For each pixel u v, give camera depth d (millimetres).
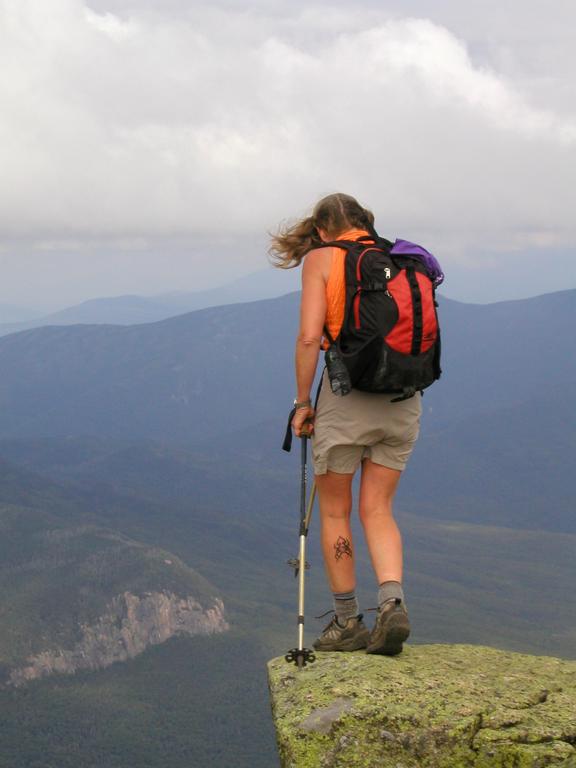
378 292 5098
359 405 5316
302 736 4918
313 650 5520
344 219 5391
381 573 5395
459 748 4809
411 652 5461
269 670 5379
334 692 5035
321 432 5406
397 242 5234
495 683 5117
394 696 5000
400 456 5457
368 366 5121
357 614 5520
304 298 5238
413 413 5395
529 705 4965
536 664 5316
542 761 4730
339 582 5500
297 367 5270
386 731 4867
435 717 4875
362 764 4832
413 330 5078
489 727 4848
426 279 5148
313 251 5262
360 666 5234
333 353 5203
